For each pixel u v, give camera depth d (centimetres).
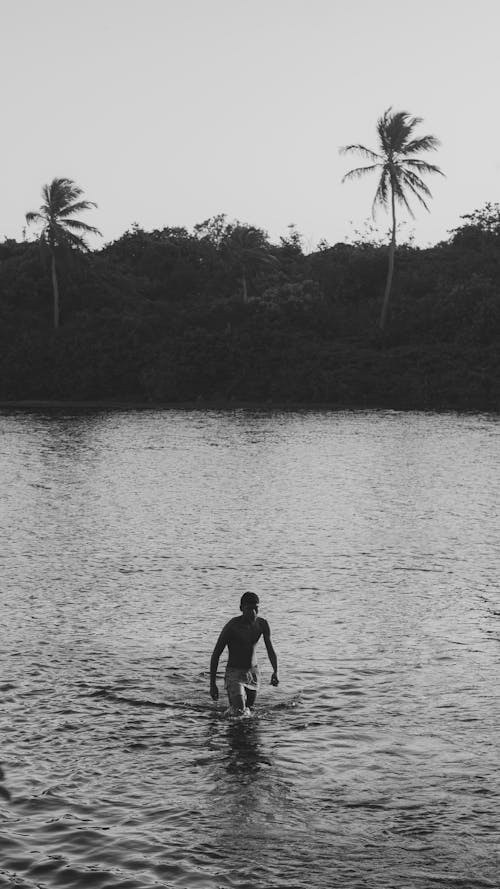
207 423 5128
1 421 5325
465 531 2175
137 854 767
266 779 905
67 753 965
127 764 939
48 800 862
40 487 2889
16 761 944
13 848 777
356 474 3130
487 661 1255
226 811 841
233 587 1675
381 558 1902
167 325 7406
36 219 7200
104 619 1469
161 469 3288
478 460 3431
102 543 2064
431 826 810
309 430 4678
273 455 3666
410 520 2317
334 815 832
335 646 1325
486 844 779
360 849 773
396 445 3959
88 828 811
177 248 9019
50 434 4544
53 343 7112
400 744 984
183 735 1011
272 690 1147
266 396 6619
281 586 1680
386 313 7056
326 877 732
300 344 6862
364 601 1571
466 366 6369
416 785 889
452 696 1124
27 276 7931
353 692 1139
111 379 6938
